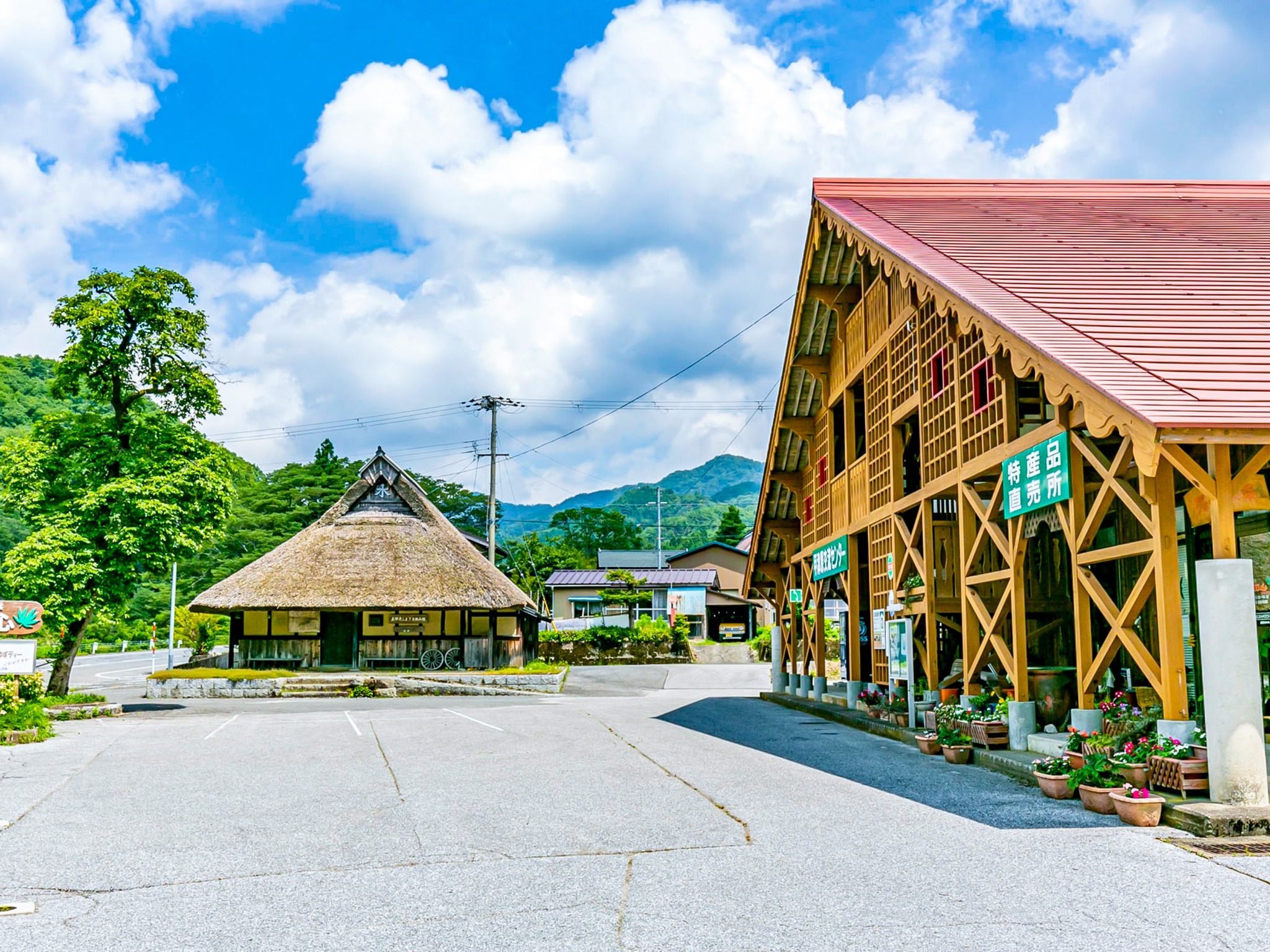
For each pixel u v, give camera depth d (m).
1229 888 5.61
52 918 5.59
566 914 5.45
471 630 31.00
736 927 5.15
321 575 29.03
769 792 9.15
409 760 11.86
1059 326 9.27
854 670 17.75
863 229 14.38
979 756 10.90
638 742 13.35
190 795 9.54
